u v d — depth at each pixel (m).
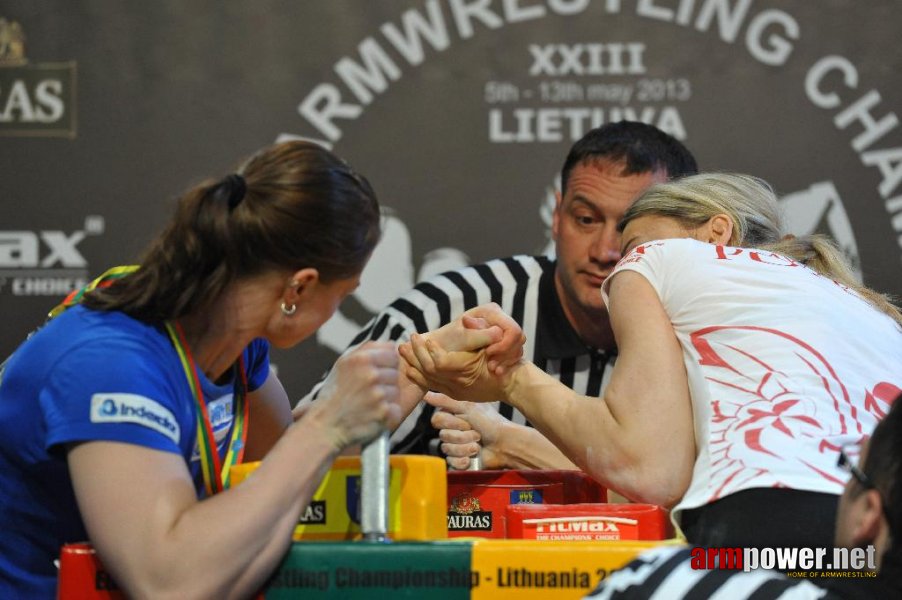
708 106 8.30
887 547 2.87
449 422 5.66
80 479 3.46
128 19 8.36
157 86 8.36
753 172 8.27
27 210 8.27
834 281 4.68
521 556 3.28
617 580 2.96
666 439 4.01
